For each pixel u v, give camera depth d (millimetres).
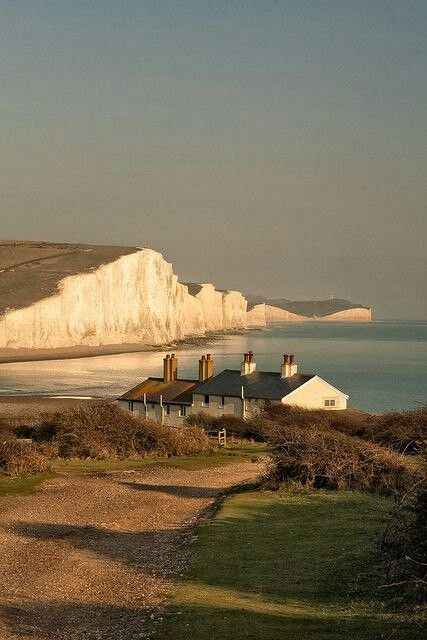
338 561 29516
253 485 48812
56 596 27234
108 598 26859
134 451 68250
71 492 49500
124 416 71000
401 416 71250
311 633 22078
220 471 59656
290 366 96938
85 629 23453
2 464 56469
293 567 29453
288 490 45438
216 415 96562
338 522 36219
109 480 54531
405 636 21500
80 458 66562
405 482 42906
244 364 100438
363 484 45344
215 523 37750
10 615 24781
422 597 23828
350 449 46656
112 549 34750
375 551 29625
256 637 21828
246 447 75500
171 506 45344
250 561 30625
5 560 32781
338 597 25688
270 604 25141
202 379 104688
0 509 43875
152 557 32906
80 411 71438
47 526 39781
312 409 90125
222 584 27766
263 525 36812
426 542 25078
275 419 85188
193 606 25031
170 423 99125
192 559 31469
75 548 35000
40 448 67375
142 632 22812
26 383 176250
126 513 43250
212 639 21766
